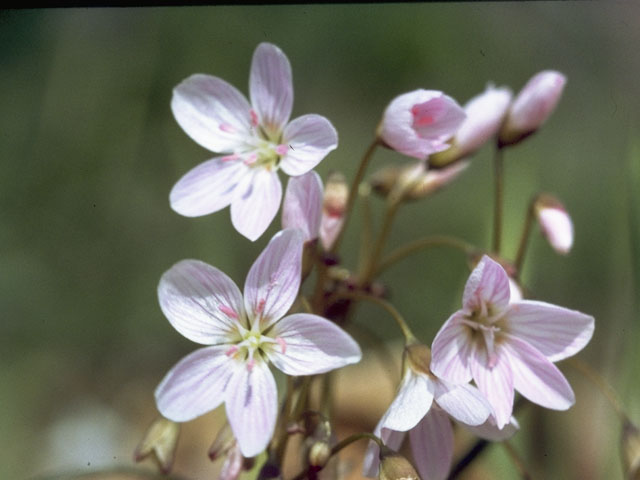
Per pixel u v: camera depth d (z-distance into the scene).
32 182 0.24
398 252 0.16
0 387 0.22
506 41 0.26
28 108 0.25
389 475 0.14
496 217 0.16
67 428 0.21
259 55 0.15
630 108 0.24
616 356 0.20
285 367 0.14
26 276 0.23
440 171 0.16
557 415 0.19
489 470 0.18
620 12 0.26
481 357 0.15
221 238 0.20
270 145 0.15
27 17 0.25
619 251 0.20
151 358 0.23
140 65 0.25
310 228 0.15
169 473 0.15
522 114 0.16
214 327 0.14
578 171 0.24
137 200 0.24
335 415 0.21
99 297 0.23
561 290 0.22
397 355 0.21
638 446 0.15
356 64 0.26
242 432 0.14
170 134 0.24
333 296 0.16
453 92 0.26
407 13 0.26
